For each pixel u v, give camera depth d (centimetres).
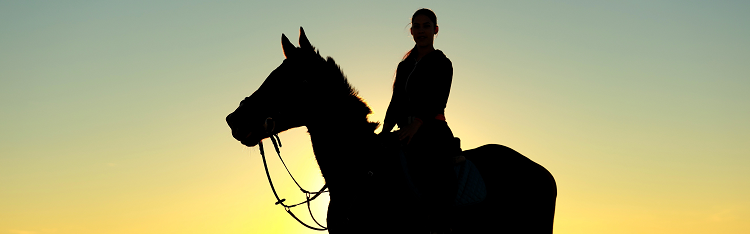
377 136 387
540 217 410
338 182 374
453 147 388
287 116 365
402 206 374
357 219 373
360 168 375
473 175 396
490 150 432
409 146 381
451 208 382
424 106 377
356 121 376
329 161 372
